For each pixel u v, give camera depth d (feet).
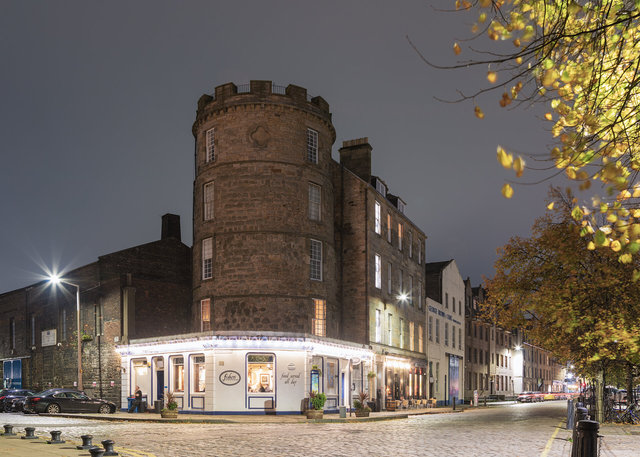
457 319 185.88
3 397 111.55
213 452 45.96
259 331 93.09
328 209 111.65
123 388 107.24
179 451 46.60
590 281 60.70
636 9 12.96
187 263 132.05
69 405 96.22
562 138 14.24
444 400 166.30
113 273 119.44
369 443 53.06
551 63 13.93
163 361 101.65
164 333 116.47
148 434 61.57
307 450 47.47
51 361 130.82
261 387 93.15
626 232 14.70
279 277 101.86
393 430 68.49
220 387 92.07
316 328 106.73
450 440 56.29
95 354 116.26
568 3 12.89
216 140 107.04
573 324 59.06
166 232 134.92
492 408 149.79
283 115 106.01
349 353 107.45
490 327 231.09
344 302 119.44
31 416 95.55
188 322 122.11
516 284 75.00
